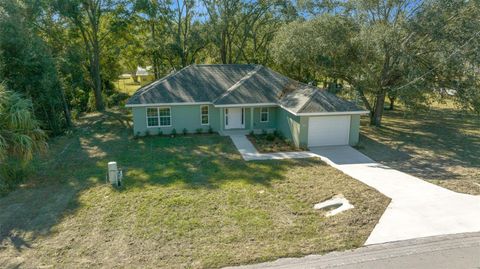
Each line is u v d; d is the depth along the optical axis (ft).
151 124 70.64
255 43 132.57
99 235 30.07
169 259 25.98
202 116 72.74
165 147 61.52
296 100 65.05
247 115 72.84
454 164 51.49
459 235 28.71
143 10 104.73
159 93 71.00
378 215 32.73
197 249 27.35
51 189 41.32
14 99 40.01
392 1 68.13
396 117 95.66
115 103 119.03
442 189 39.75
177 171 47.80
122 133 73.10
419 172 47.21
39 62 63.67
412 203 35.47
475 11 61.31
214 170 48.21
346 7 75.72
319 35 73.00
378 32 65.72
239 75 80.53
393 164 51.31
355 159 53.62
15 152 39.40
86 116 93.97
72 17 88.84
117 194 39.40
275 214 33.71
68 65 80.48
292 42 77.61
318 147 60.80
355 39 69.15
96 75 104.73
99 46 110.83
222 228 30.89
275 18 124.26
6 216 33.99
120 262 25.73
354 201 36.14
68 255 26.91
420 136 71.36
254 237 29.12
